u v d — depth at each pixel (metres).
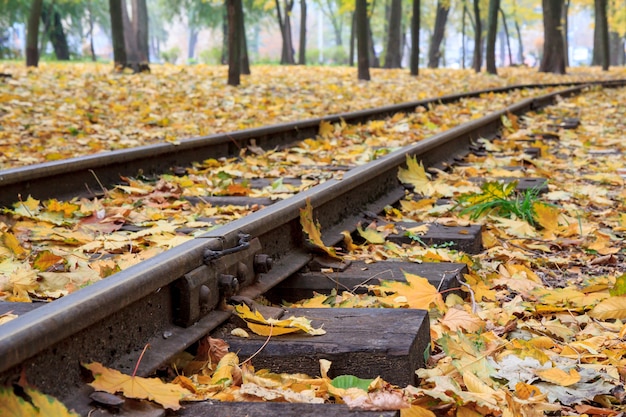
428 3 57.06
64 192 5.73
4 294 3.22
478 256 4.59
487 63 31.72
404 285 3.49
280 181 6.36
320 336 2.78
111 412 2.10
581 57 129.75
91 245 4.22
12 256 3.95
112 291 2.32
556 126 11.74
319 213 4.47
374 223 4.96
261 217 3.54
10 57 45.56
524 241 5.14
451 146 8.38
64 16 44.84
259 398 2.39
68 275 3.51
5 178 5.07
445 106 14.53
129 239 4.42
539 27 86.31
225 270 3.03
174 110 13.25
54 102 12.76
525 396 2.60
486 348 3.06
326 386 2.51
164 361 2.50
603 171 8.02
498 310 3.61
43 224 4.84
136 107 13.38
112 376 2.21
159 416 2.14
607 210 6.13
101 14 52.28
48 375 2.09
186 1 51.81
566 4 51.16
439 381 2.53
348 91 18.80
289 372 2.71
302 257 3.94
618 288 3.67
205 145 7.74
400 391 2.46
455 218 5.29
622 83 26.31
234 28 18.00
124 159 6.37
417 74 27.38
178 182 6.44
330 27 110.38
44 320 2.04
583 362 3.05
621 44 67.44
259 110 13.96
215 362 2.70
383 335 2.75
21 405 1.87
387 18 52.66
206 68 27.94
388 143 9.53
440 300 3.45
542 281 4.30
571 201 6.45
